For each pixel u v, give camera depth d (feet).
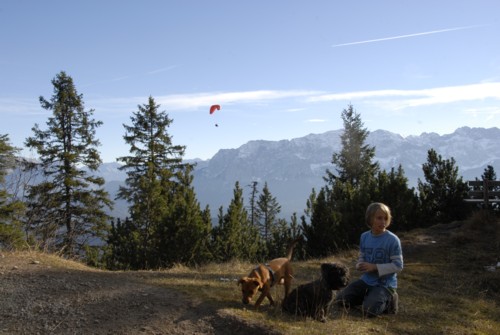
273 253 80.07
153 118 109.81
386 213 20.07
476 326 19.60
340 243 47.78
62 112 92.94
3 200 52.47
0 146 74.38
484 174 55.62
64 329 15.92
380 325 18.40
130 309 17.66
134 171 106.11
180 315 17.16
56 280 21.03
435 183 55.06
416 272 30.73
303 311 18.21
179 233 49.34
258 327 16.08
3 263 23.79
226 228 67.15
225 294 20.42
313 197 62.28
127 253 51.26
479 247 37.09
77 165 91.86
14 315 16.99
